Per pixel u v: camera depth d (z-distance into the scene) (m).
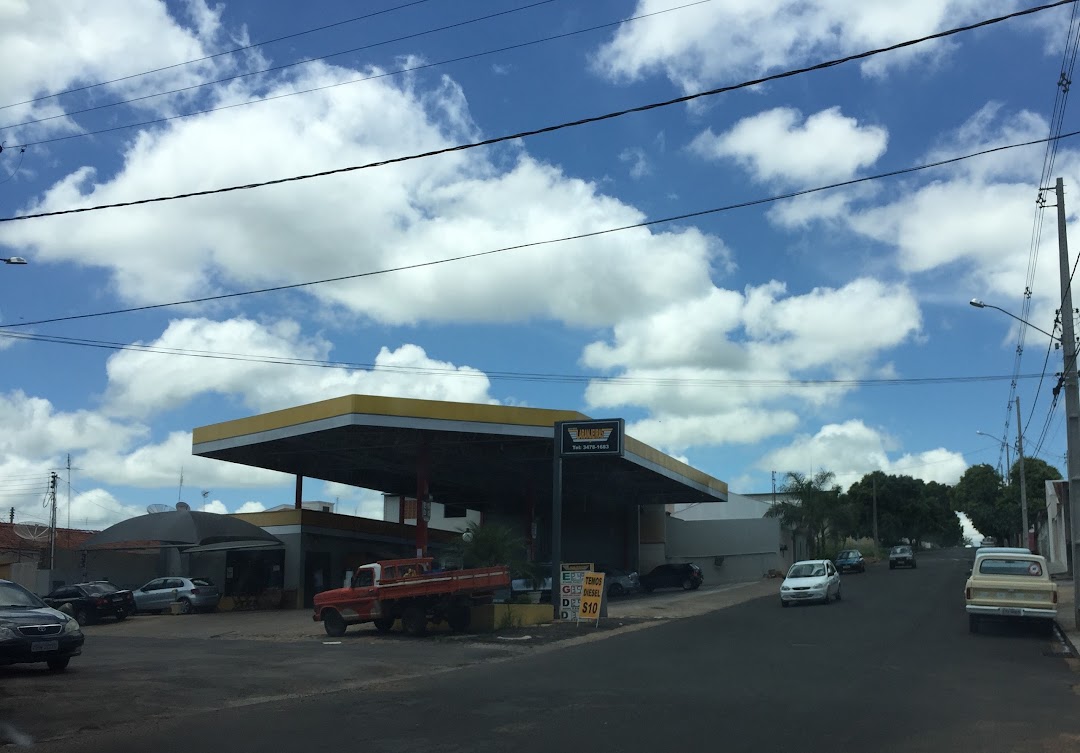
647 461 42.12
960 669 15.88
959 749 9.21
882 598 34.47
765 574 59.16
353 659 18.05
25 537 46.97
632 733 10.06
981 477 87.94
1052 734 9.98
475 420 33.31
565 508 59.16
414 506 62.03
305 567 38.53
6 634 14.64
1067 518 47.31
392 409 32.38
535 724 10.66
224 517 36.88
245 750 9.31
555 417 34.19
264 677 15.27
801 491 62.28
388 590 23.72
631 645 20.81
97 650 20.42
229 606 37.12
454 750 9.22
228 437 35.56
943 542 128.12
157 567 41.81
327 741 9.75
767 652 18.78
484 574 24.78
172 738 10.04
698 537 61.31
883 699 12.48
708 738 9.77
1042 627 22.83
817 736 9.86
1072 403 22.81
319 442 37.12
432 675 15.82
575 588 27.42
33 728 10.62
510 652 19.66
